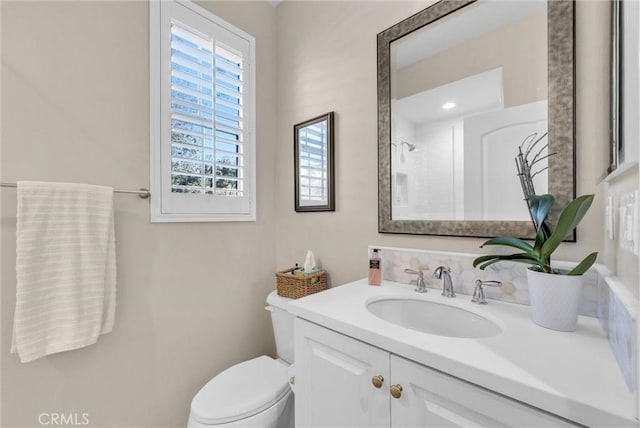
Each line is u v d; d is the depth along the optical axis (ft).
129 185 4.12
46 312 3.26
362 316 2.74
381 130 4.26
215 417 3.50
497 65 3.28
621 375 1.72
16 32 3.29
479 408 1.85
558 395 1.55
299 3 5.69
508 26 3.21
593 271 2.64
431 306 3.41
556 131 2.87
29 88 3.37
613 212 2.29
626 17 2.00
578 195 2.78
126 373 4.07
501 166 3.24
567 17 2.81
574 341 2.19
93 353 3.78
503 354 1.99
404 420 2.21
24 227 3.15
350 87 4.74
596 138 2.68
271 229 6.09
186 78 4.73
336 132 4.95
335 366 2.69
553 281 2.41
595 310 2.63
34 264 3.19
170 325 4.53
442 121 3.69
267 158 6.04
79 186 3.52
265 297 5.92
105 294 3.72
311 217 5.41
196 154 4.89
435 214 3.74
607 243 2.51
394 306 3.59
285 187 5.97
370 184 4.46
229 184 5.38
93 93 3.82
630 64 1.88
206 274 4.99
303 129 5.54
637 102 1.70
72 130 3.66
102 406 3.85
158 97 4.42
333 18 5.02
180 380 4.63
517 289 3.11
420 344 2.14
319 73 5.26
